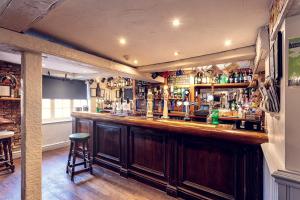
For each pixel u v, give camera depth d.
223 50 3.10
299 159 1.04
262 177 1.99
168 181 2.76
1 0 1.42
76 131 4.45
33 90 2.32
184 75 4.80
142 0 1.61
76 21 2.05
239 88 4.31
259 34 2.12
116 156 3.55
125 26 2.18
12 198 2.61
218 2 1.62
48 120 5.40
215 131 2.23
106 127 3.72
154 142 2.99
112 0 1.61
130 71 4.19
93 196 2.66
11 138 3.90
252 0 1.58
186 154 2.61
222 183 2.30
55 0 1.40
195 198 2.49
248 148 2.07
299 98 1.05
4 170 3.59
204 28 2.21
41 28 2.25
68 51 2.70
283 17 1.10
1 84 4.10
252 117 2.55
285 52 1.10
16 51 2.27
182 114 4.67
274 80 1.29
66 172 3.48
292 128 1.07
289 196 1.05
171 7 1.72
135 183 3.09
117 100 5.92
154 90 5.29
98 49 3.13
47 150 5.05
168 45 2.88
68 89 5.73
